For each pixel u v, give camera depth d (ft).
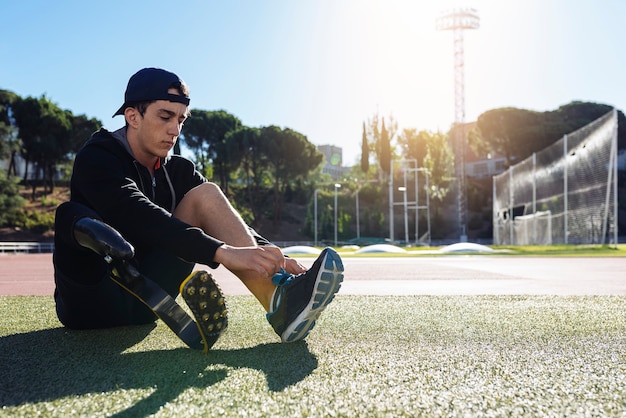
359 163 234.79
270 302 4.55
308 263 35.32
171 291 5.04
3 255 76.59
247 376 3.47
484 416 2.69
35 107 135.95
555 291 11.62
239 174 180.45
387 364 3.85
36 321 6.46
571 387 3.24
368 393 3.08
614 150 61.16
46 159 142.31
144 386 3.24
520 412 2.75
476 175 229.66
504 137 181.27
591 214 68.80
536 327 5.73
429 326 5.81
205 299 3.92
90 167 4.37
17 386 3.27
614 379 3.44
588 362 3.95
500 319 6.38
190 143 150.82
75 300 4.91
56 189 159.94
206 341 4.11
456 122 185.06
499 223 118.32
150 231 4.09
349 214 177.37
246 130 146.51
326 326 5.81
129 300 5.18
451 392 3.11
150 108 4.62
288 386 3.22
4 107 133.18
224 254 4.01
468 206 197.88
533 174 90.58
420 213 183.73
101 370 3.69
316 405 2.84
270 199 173.99
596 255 48.93
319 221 159.63
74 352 4.36
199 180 5.54
